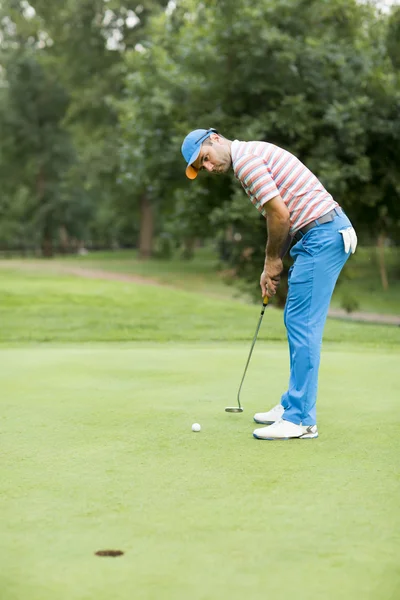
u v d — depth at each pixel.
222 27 18.52
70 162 52.25
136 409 4.92
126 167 21.84
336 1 19.27
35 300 16.19
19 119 50.03
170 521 2.76
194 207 20.25
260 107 19.42
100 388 5.72
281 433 4.12
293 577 2.26
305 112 17.88
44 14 39.94
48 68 44.38
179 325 11.55
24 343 8.98
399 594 2.14
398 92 18.17
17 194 58.16
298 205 4.36
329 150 18.23
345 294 20.84
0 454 3.77
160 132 19.80
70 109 41.75
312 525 2.71
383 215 21.30
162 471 3.46
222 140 4.47
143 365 6.91
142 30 38.06
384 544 2.52
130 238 66.81
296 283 4.40
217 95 19.09
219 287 31.27
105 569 2.32
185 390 5.65
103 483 3.26
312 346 4.29
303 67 18.14
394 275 32.19
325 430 4.36
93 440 4.07
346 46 19.11
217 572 2.29
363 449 3.90
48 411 4.85
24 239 65.88
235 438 4.14
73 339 9.59
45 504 2.96
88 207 56.91
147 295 17.36
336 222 4.38
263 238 19.33
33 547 2.50
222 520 2.76
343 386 5.82
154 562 2.37
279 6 18.42
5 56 49.56
